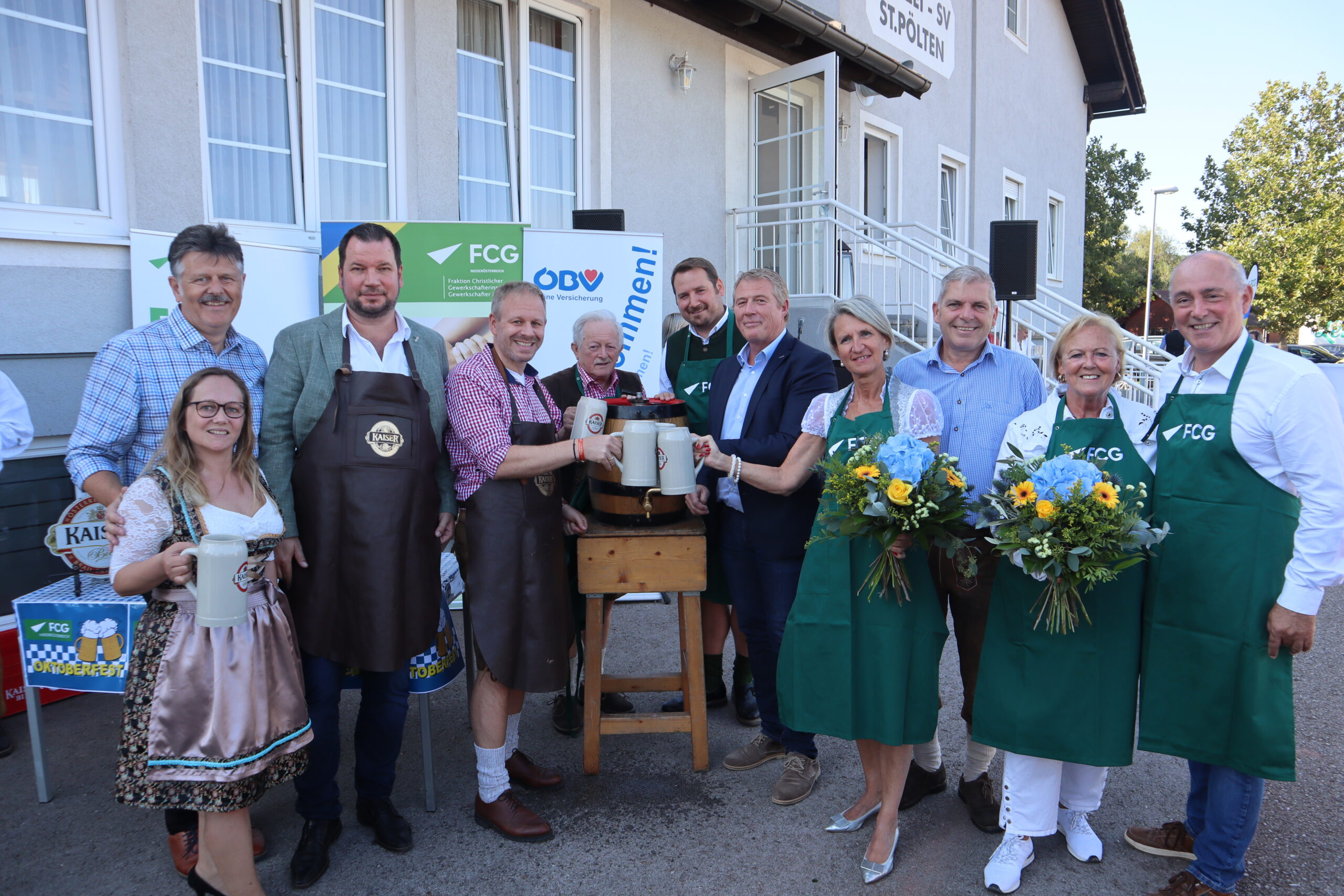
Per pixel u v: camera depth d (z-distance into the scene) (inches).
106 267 147.6
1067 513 80.8
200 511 78.8
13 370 135.9
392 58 195.9
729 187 292.4
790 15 249.6
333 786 96.7
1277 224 1040.8
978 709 94.3
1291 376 80.6
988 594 104.2
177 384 97.0
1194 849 92.2
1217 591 84.0
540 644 101.2
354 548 91.7
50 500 140.7
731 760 120.4
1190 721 86.0
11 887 91.2
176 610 77.4
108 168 149.3
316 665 94.1
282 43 178.9
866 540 93.1
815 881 93.7
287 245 174.1
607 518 113.7
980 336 103.6
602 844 100.8
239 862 79.9
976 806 105.6
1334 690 150.1
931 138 401.7
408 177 199.6
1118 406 94.0
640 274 186.1
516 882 93.0
